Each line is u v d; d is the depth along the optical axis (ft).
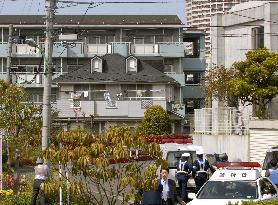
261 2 239.91
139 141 81.00
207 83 276.41
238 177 86.58
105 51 329.52
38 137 146.82
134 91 310.04
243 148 179.11
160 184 86.17
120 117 296.71
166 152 131.13
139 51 331.98
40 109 149.38
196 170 117.91
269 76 206.08
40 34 325.01
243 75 214.69
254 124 172.55
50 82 116.57
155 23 332.19
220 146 189.98
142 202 85.81
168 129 273.13
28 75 320.50
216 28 254.88
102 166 77.92
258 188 84.33
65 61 329.93
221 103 243.40
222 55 254.88
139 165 90.68
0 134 119.75
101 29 331.77
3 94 145.69
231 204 73.92
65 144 81.92
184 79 333.01
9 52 193.36
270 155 125.18
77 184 81.30
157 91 310.65
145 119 272.51
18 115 145.48
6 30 327.67
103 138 81.10
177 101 332.80
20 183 126.21
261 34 237.86
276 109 216.95
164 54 331.77
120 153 78.74
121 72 312.50
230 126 190.80
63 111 294.05
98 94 306.76
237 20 248.11
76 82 304.71
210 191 84.89
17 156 145.18
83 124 292.61
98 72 311.27
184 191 116.06
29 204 106.11
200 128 206.90
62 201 99.55
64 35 139.74
